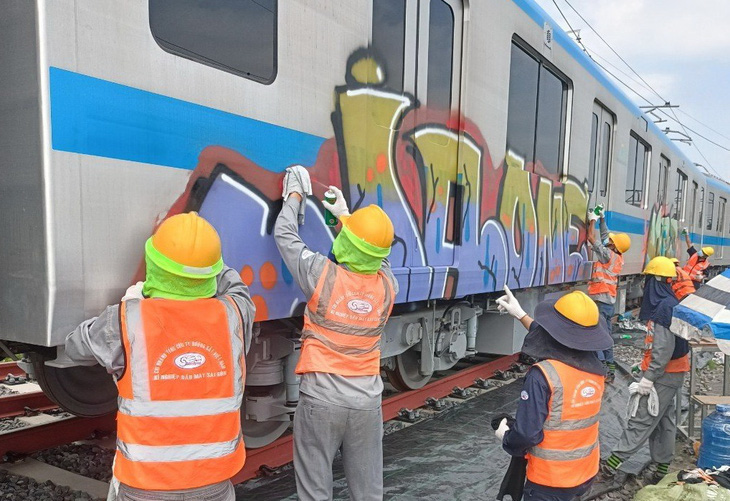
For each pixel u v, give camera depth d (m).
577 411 2.64
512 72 5.45
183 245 1.93
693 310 3.56
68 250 2.02
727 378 5.25
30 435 3.80
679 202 13.79
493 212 5.10
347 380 2.62
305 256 2.66
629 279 11.19
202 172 2.50
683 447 5.02
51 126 1.96
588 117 7.38
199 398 1.97
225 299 2.15
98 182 2.11
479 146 4.80
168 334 1.94
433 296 4.18
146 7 2.27
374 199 3.59
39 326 2.01
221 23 2.58
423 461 4.21
